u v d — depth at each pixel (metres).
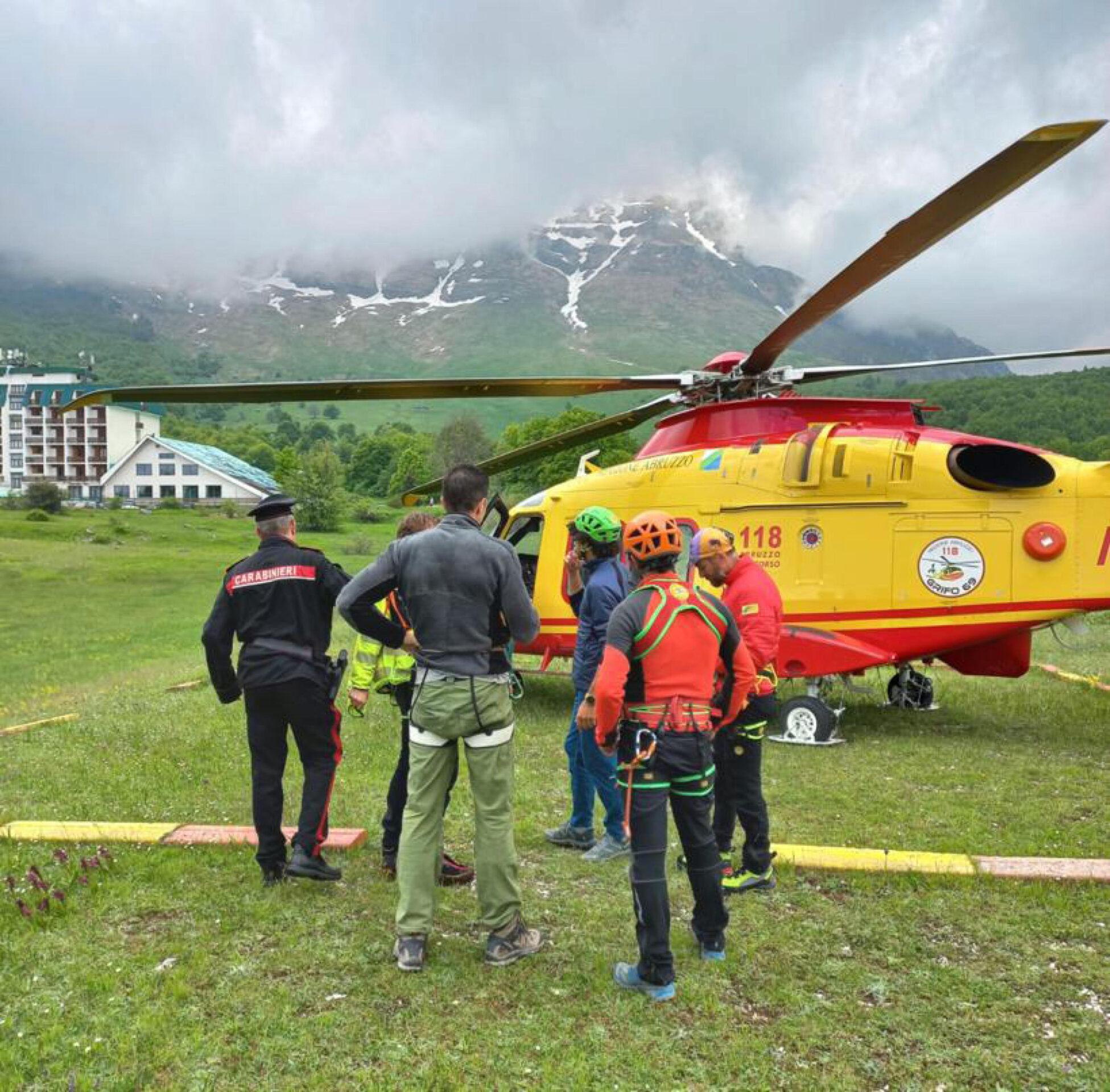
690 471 9.54
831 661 8.73
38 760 7.71
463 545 4.03
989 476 8.75
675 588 3.82
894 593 8.64
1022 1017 3.60
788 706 8.66
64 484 129.00
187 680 13.75
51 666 21.73
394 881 4.98
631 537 3.85
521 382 7.98
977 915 4.52
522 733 9.03
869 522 8.73
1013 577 8.33
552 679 12.35
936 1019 3.58
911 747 8.39
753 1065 3.28
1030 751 8.20
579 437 10.02
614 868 5.28
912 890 4.84
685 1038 3.46
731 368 9.39
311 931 4.34
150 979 3.87
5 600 39.72
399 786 5.05
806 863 5.11
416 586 4.03
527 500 10.97
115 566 53.41
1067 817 6.19
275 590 4.77
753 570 4.85
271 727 4.85
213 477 114.31
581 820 5.62
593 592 5.42
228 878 4.98
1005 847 5.58
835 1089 3.14
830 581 8.84
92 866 4.98
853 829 5.96
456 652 3.99
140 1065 3.27
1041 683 11.86
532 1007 3.68
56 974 3.91
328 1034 3.47
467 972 3.96
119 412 139.25
